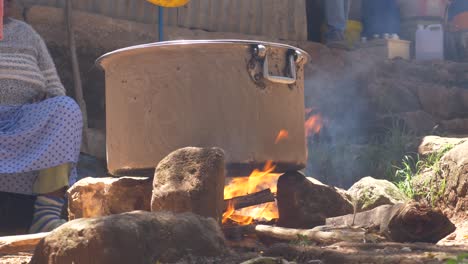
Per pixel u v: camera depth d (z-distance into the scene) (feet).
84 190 19.35
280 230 15.48
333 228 15.55
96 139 28.91
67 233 12.46
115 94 17.52
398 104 36.04
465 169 20.34
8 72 20.59
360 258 12.27
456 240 16.42
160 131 16.70
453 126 34.71
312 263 12.52
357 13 44.32
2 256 15.70
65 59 30.89
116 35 32.22
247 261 12.18
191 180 15.30
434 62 40.16
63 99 19.79
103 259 12.00
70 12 30.73
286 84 17.37
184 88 16.53
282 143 17.20
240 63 16.63
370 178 21.38
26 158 19.42
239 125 16.58
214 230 13.56
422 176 23.93
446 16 44.93
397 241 15.16
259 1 37.09
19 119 19.95
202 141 16.48
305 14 38.01
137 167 17.08
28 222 21.68
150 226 12.71
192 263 12.68
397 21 43.93
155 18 34.22
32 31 21.38
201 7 35.45
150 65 16.80
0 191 20.83
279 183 18.26
